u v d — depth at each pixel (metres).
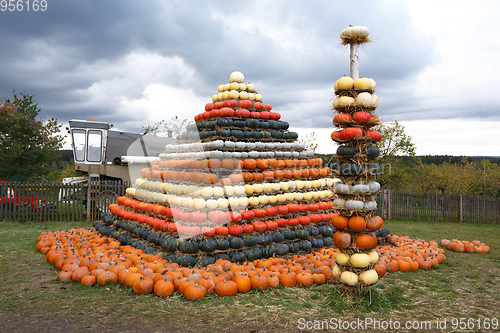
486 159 28.03
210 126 8.48
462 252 9.19
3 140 22.98
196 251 6.58
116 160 15.60
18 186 13.09
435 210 16.19
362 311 4.81
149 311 4.67
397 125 23.58
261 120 9.09
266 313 4.68
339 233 5.34
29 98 26.39
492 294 5.74
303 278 5.88
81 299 5.09
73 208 13.66
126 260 6.44
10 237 9.71
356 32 5.43
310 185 8.77
